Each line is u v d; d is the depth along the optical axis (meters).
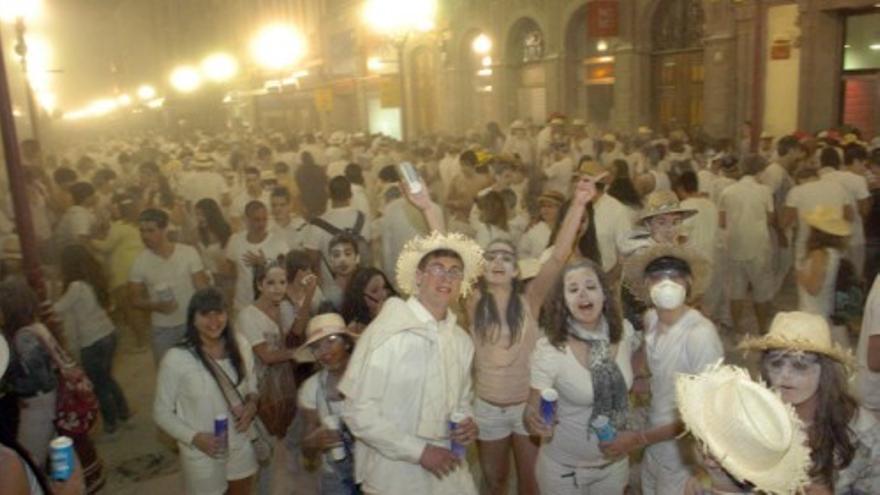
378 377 3.18
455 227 8.19
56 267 8.38
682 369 3.56
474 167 9.62
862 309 5.24
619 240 5.60
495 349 4.21
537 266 4.57
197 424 3.96
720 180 8.98
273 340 4.60
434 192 12.52
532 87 21.97
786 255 8.59
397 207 7.46
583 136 14.99
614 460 3.72
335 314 3.92
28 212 5.22
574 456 3.72
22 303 4.18
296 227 7.63
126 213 8.26
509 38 22.05
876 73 13.98
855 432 2.59
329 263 5.95
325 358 3.81
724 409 2.17
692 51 17.50
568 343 3.61
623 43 18.45
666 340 3.63
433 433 3.25
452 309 4.61
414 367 3.21
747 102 15.39
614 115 19.08
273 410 4.30
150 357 8.41
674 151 12.59
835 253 5.04
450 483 3.38
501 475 4.41
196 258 6.28
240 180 12.98
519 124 16.11
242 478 4.14
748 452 2.10
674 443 3.54
